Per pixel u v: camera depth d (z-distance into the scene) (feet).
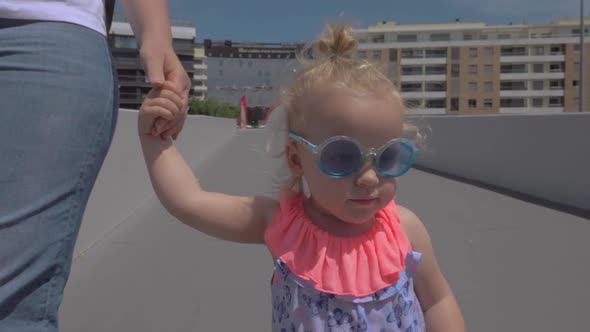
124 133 16.46
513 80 291.99
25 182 3.70
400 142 4.15
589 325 8.61
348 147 4.05
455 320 4.81
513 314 9.12
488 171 26.23
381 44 298.76
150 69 4.42
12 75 3.83
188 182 4.76
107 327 8.51
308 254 4.33
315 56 4.70
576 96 286.87
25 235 3.67
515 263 11.93
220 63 301.02
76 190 4.03
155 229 14.93
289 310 4.25
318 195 4.30
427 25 299.79
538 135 21.17
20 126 3.75
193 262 11.95
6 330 3.65
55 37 4.03
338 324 4.12
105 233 14.43
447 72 295.07
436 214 17.66
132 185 17.72
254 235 4.84
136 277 10.93
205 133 42.50
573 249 12.98
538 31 291.99
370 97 4.15
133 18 4.77
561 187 19.66
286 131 4.67
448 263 12.00
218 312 9.16
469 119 28.40
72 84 4.01
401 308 4.27
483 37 296.71
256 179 26.18
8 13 3.97
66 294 9.95
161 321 8.78
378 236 4.41
